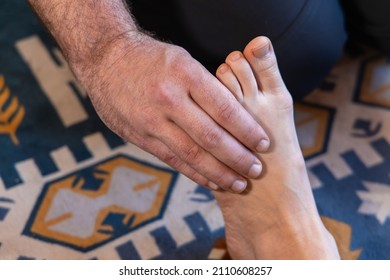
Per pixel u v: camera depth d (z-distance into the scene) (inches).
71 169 42.2
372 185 40.7
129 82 29.9
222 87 29.4
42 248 39.3
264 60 30.5
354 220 39.5
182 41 36.6
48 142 43.4
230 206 34.1
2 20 48.4
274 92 31.6
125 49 30.7
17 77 46.1
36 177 41.9
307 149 42.4
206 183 32.6
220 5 33.9
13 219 40.3
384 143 42.2
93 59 31.2
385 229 39.0
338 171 41.4
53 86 45.6
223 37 35.5
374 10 39.7
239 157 29.9
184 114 28.9
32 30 48.0
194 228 39.8
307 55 37.4
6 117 44.4
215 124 29.2
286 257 33.5
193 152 30.0
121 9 32.3
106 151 42.8
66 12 31.8
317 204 40.3
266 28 34.8
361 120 43.2
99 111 31.8
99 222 40.1
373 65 45.4
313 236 33.2
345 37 40.9
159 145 31.2
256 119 31.7
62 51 32.8
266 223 33.7
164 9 35.3
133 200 40.9
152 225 40.0
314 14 35.9
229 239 36.6
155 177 41.7
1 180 41.9
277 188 32.7
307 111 43.8
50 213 40.5
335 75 45.2
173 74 29.3
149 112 29.5
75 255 39.1
